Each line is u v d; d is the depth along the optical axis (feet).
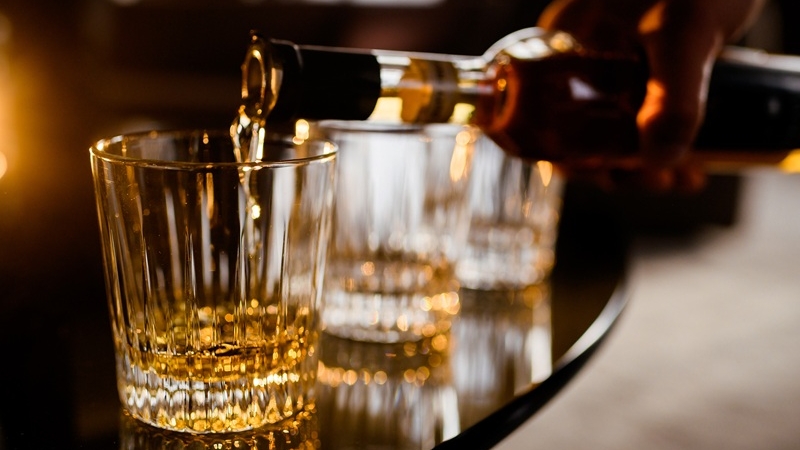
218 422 1.69
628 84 2.17
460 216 2.08
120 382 1.74
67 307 2.06
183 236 1.65
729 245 7.97
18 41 4.27
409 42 7.29
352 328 2.05
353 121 2.00
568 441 4.83
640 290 6.89
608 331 2.13
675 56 2.10
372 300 2.04
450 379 1.91
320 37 7.29
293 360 1.73
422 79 1.96
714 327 6.31
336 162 1.76
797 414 5.21
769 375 5.66
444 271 2.07
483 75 2.07
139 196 1.65
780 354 5.96
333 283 2.05
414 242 2.05
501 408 1.82
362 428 1.74
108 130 3.73
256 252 1.67
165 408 1.69
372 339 2.04
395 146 2.02
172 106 6.81
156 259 1.67
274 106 1.79
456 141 2.03
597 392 5.41
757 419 5.14
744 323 6.40
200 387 1.68
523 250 2.32
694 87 2.10
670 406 5.25
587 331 2.11
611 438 4.88
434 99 1.99
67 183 2.72
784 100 2.43
